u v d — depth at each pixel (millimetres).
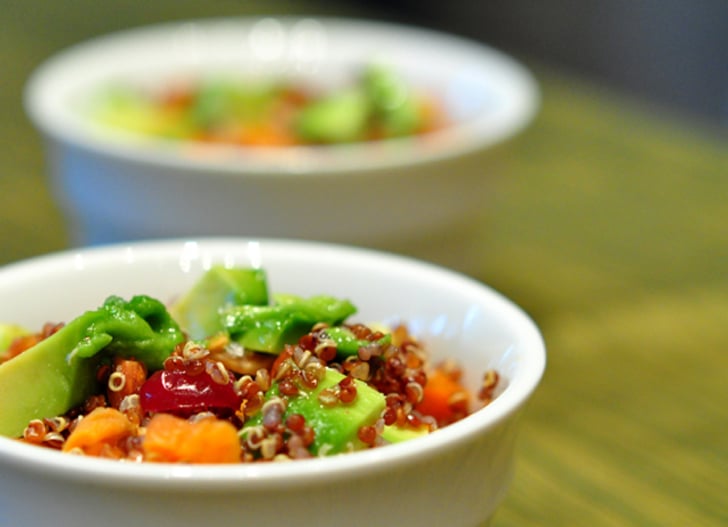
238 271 368
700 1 1207
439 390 362
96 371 340
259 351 349
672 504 417
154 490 295
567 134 808
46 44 938
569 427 453
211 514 298
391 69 604
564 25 1304
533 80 924
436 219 480
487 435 315
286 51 639
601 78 1279
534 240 626
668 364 491
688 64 1225
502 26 1341
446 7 1361
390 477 304
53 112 498
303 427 320
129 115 553
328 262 391
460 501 319
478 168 486
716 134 844
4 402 332
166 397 328
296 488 298
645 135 816
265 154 469
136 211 472
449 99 592
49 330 359
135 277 386
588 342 504
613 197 702
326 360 341
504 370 353
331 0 1207
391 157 464
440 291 378
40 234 607
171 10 1049
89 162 474
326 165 457
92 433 316
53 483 300
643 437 449
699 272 592
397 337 371
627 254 611
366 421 325
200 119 556
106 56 592
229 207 463
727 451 443
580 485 425
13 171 700
